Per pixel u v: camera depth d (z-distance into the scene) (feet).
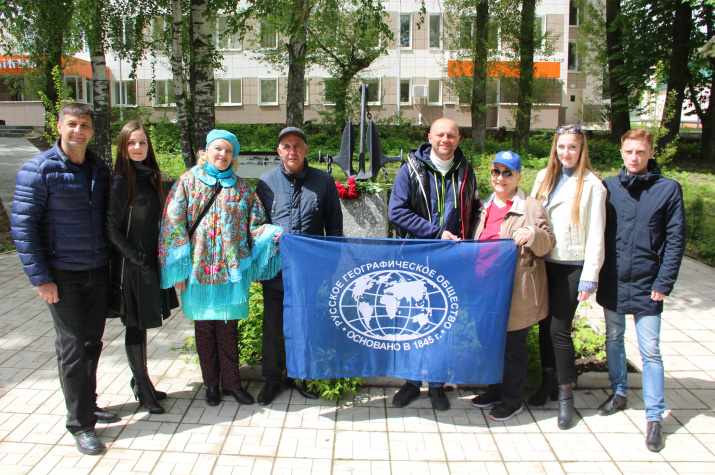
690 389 13.08
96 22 36.65
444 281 11.19
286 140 11.68
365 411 11.87
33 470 9.64
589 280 10.78
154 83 54.95
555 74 93.35
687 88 60.49
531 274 11.10
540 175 12.19
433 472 9.73
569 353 11.23
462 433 11.03
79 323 10.37
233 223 11.19
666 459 10.19
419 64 95.14
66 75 96.78
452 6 67.26
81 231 10.23
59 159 10.04
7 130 80.94
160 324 11.13
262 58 73.46
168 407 11.88
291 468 9.80
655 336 11.07
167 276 11.02
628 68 59.57
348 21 63.57
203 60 32.53
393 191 12.19
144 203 10.84
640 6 57.88
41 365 13.78
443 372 11.35
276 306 11.98
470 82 69.31
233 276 11.10
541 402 12.19
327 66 72.90
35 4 36.17
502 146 66.69
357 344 11.51
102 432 10.87
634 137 10.94
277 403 12.16
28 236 9.66
